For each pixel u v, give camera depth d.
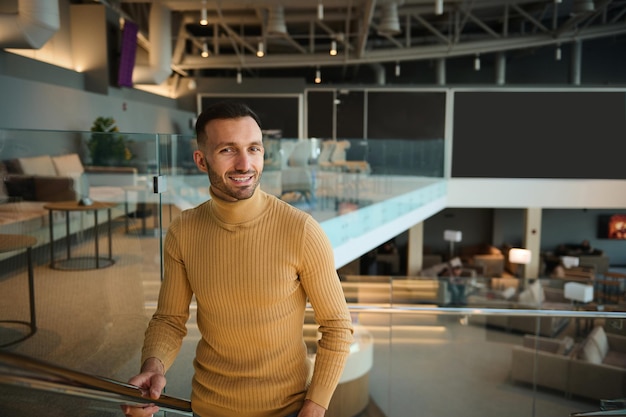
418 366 6.22
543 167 13.08
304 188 8.09
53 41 8.59
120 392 1.07
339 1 9.84
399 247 16.95
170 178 3.27
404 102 13.63
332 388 1.23
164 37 10.51
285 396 1.26
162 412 1.89
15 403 1.52
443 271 13.45
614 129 12.84
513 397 5.61
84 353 2.34
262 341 1.23
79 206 2.50
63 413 1.65
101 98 8.78
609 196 12.96
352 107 13.93
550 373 5.54
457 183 13.05
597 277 13.85
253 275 1.19
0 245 2.10
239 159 1.13
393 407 5.16
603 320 5.27
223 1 9.76
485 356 6.62
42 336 2.20
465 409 5.35
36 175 2.36
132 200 2.77
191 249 1.24
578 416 2.16
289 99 14.20
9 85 6.29
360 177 8.65
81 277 2.40
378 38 15.98
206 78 14.41
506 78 16.86
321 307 1.25
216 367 1.27
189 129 14.18
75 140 2.59
